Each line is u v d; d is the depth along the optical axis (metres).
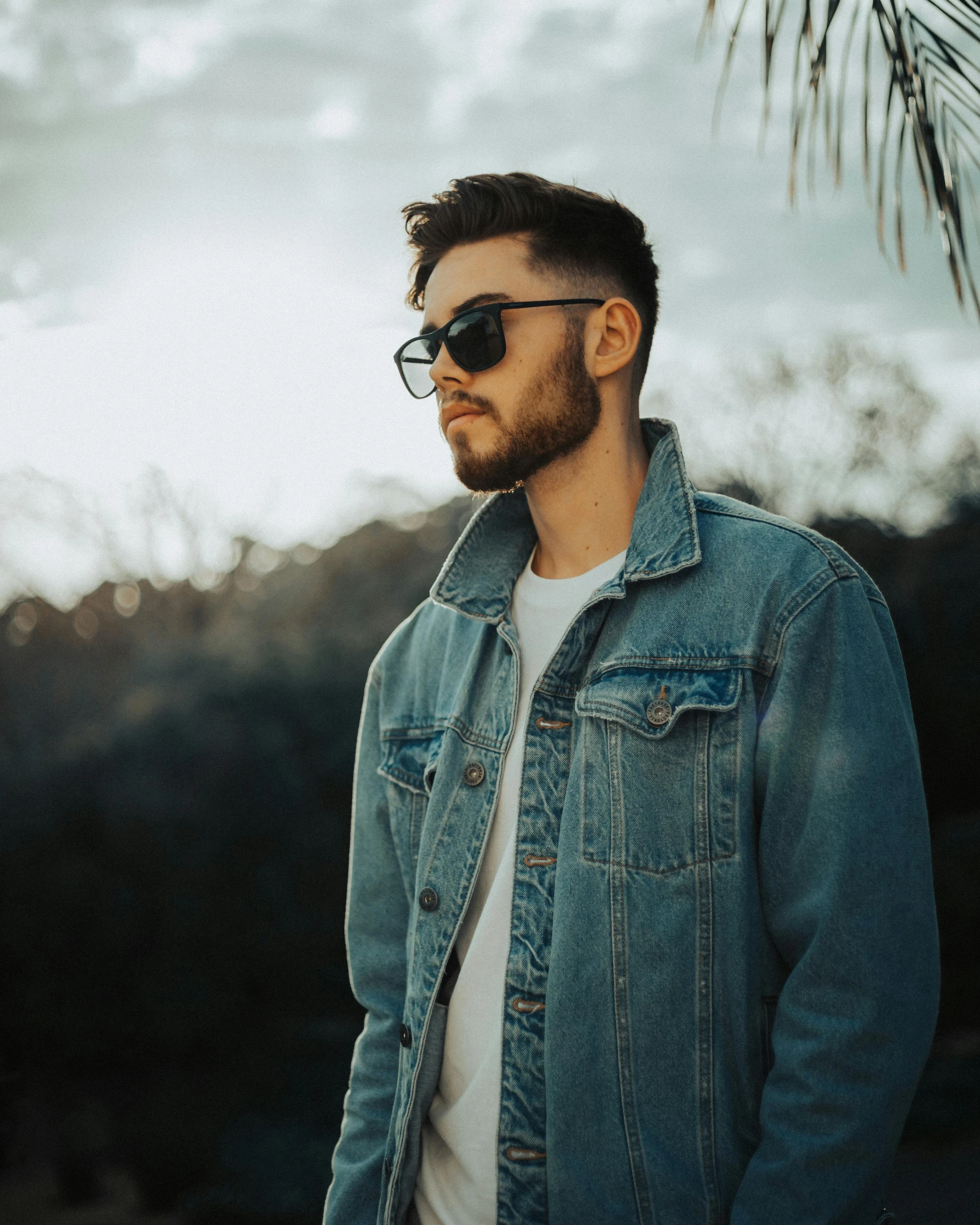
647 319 1.51
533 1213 1.24
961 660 17.81
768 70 1.56
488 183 1.42
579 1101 1.21
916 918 1.11
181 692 14.09
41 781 13.39
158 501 16.50
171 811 13.43
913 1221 9.18
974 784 17.52
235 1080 11.81
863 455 20.20
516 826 1.35
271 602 16.38
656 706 1.25
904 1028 1.08
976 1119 11.43
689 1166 1.16
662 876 1.21
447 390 1.40
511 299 1.38
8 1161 10.11
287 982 13.41
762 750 1.19
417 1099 1.38
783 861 1.17
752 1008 1.17
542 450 1.38
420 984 1.41
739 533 1.30
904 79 1.54
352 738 14.40
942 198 1.53
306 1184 9.26
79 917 12.86
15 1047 12.54
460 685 1.52
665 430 1.44
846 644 1.18
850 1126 1.05
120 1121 10.77
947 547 18.88
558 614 1.44
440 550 16.39
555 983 1.24
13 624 15.62
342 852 13.92
